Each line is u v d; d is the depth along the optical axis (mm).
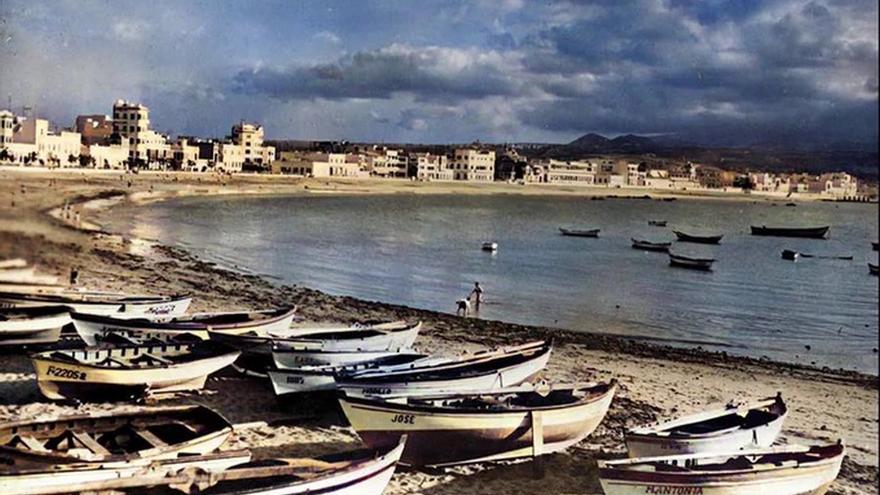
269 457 16875
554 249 91500
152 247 59031
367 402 16109
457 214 149250
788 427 23344
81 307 25312
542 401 18203
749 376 30422
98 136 189750
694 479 14203
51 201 88438
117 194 117438
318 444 17781
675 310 50375
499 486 16406
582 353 32188
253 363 21875
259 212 117312
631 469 14422
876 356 38938
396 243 83500
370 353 21406
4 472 11969
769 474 14672
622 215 186250
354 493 13453
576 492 16438
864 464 20203
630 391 25531
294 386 18797
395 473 16500
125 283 39250
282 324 25797
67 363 18406
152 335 22469
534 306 47875
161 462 13102
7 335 22688
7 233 55438
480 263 70375
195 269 48719
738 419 18172
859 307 57094
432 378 18797
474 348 31016
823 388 29297
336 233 90688
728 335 42812
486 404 17391
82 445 14516
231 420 18984
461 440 16375
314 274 54281
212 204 126438
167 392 19828
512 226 126250
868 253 113875
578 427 17734
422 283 54562
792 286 69250
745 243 124875
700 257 95500
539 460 17969
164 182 155125
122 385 18969
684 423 17656
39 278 37000
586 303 50781
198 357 20375
